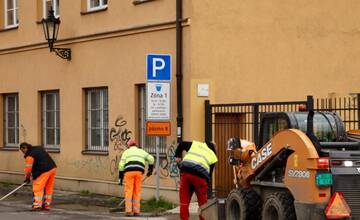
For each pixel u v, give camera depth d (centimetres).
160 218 1535
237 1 1742
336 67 1886
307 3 1844
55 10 2203
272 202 1166
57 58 2158
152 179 1808
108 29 1955
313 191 1080
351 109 1656
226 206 1343
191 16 1686
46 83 2209
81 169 2061
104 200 1884
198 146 1379
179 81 1703
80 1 2061
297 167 1118
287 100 1812
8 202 1912
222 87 1719
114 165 1936
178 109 1705
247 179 1315
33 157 1725
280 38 1805
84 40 2044
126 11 1889
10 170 2378
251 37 1762
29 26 2284
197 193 1367
